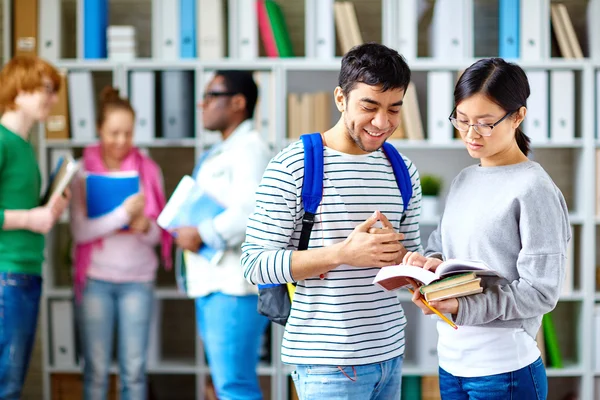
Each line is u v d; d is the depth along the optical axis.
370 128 1.71
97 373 3.26
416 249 2.00
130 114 3.29
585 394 3.57
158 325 3.75
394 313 1.85
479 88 1.69
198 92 3.57
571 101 3.55
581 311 3.60
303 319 1.78
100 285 3.22
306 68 3.56
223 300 2.68
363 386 1.77
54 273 3.75
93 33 3.60
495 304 1.65
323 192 1.77
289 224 1.76
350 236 1.68
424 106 3.72
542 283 1.66
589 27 3.59
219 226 2.63
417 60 3.54
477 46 3.83
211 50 3.60
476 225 1.75
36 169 3.02
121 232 3.24
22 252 2.87
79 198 3.25
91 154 3.34
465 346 1.78
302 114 3.63
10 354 2.83
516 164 1.76
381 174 1.85
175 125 3.58
